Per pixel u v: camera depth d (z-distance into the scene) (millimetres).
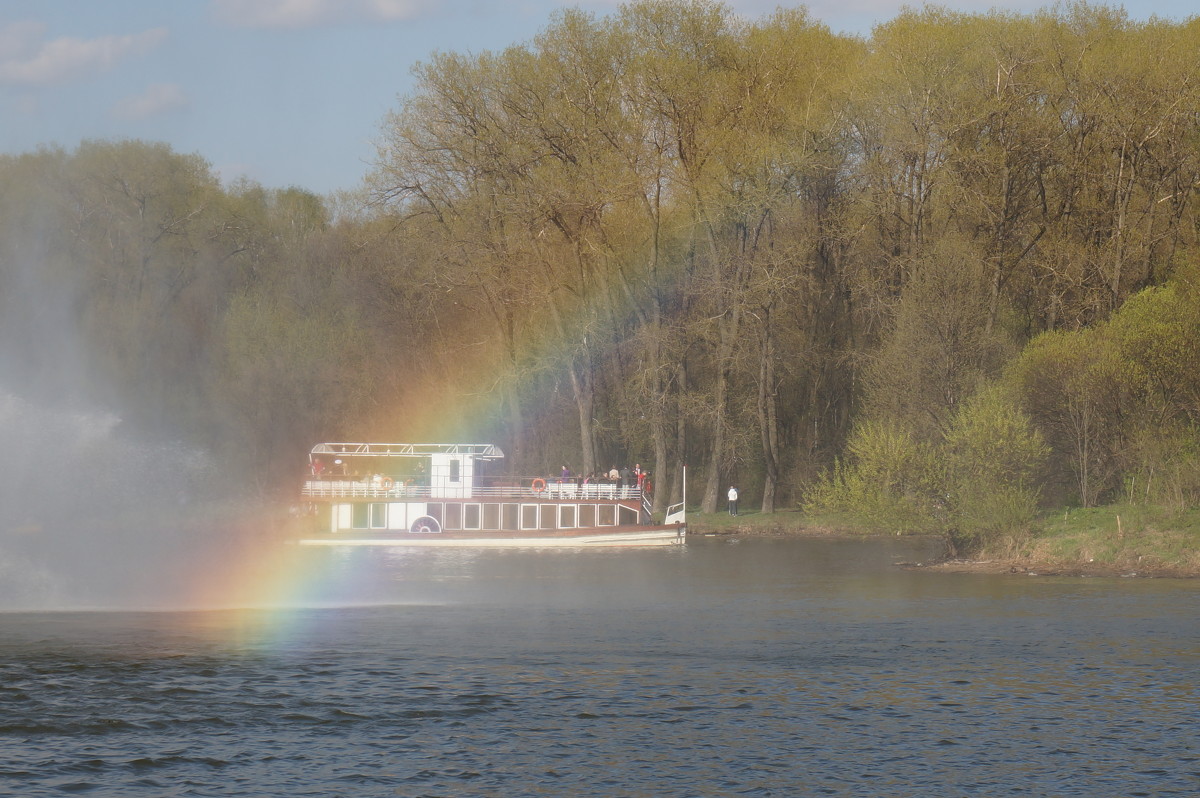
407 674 62094
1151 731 51156
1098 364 125812
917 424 141375
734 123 161875
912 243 160875
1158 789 43844
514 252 166125
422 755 47812
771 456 178750
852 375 179375
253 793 43375
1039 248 156750
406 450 168625
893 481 118000
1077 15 156875
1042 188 157125
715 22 161125
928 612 84625
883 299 163375
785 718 53281
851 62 164375
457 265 168875
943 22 157125
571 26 163125
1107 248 153500
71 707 54312
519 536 152250
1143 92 148375
